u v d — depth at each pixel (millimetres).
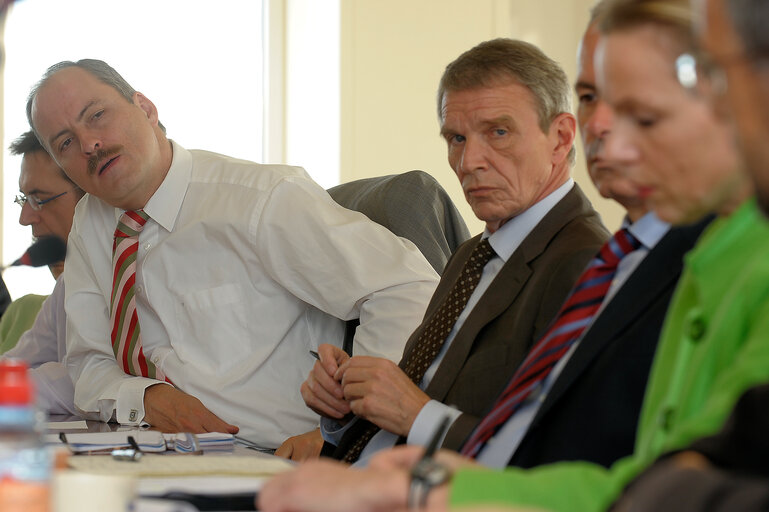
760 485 1182
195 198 5004
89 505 1604
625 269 2664
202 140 9000
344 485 1718
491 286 3365
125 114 4910
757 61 1177
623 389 2416
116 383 4773
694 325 1718
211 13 9031
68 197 6223
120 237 5023
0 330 7215
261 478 2449
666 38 1664
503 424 2783
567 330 2680
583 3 9773
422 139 9109
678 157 1678
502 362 3188
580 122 2865
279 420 4754
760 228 1669
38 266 2867
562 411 2514
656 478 1274
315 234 4742
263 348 4828
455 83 3555
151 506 1769
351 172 8898
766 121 1186
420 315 4539
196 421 4508
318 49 8992
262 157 9117
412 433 3211
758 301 1558
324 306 4766
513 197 3463
